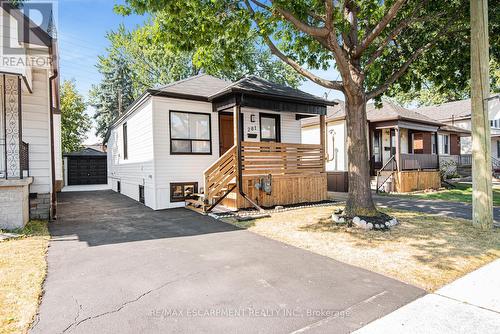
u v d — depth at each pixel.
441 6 7.35
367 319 2.75
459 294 3.26
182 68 26.14
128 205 10.44
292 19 5.79
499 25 7.26
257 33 7.11
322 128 10.83
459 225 6.48
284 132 12.12
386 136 17.20
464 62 8.22
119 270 4.00
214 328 2.59
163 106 9.63
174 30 6.52
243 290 3.37
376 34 6.31
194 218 7.78
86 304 3.03
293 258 4.50
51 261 4.35
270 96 9.24
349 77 6.35
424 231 5.97
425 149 18.44
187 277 3.76
